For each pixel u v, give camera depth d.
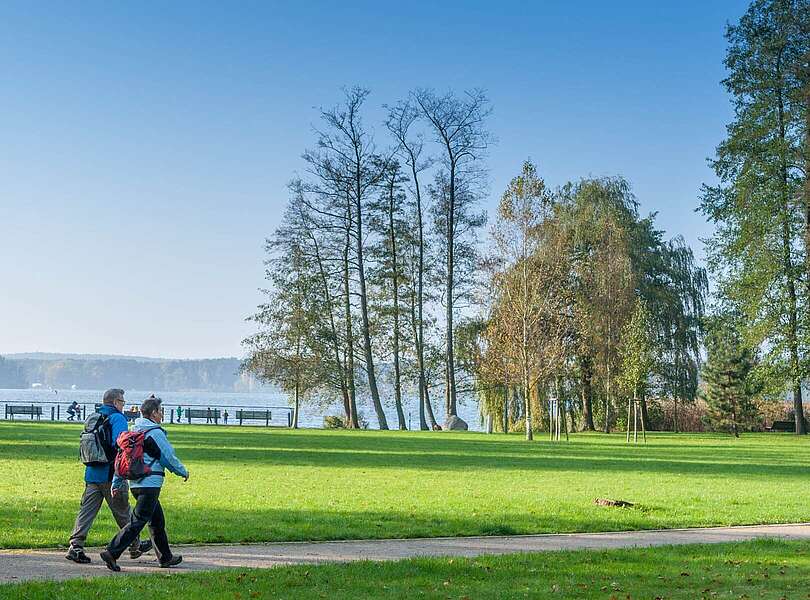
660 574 11.97
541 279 49.81
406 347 64.25
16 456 28.20
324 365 62.84
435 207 63.53
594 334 59.38
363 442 41.94
